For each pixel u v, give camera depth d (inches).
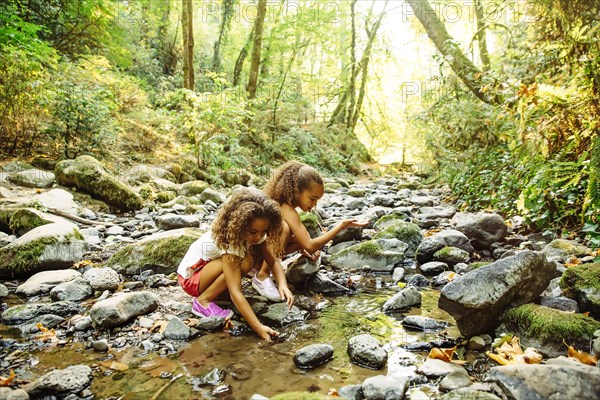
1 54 214.8
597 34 142.6
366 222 114.6
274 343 85.1
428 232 167.0
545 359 75.3
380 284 122.2
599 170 117.3
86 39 384.5
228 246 90.4
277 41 469.1
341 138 549.6
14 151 229.3
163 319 94.3
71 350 80.9
